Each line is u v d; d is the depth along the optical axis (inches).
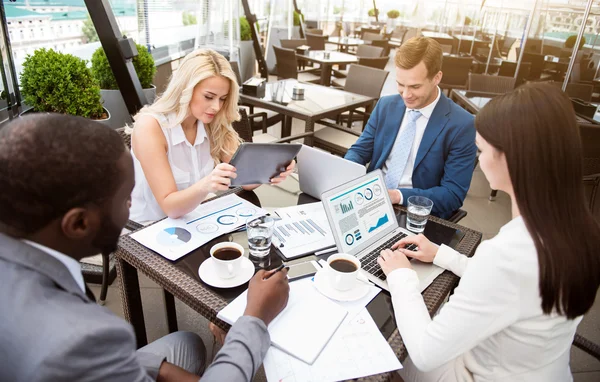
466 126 66.4
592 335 74.7
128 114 112.8
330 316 35.5
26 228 22.2
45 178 20.8
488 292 29.9
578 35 192.1
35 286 21.9
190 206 50.9
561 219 28.6
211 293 38.1
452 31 383.6
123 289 50.6
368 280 41.2
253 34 214.5
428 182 70.4
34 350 20.4
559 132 28.0
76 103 92.8
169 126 59.7
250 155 49.3
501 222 115.6
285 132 130.9
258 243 42.9
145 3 157.2
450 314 31.7
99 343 21.5
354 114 164.2
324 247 46.4
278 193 61.4
